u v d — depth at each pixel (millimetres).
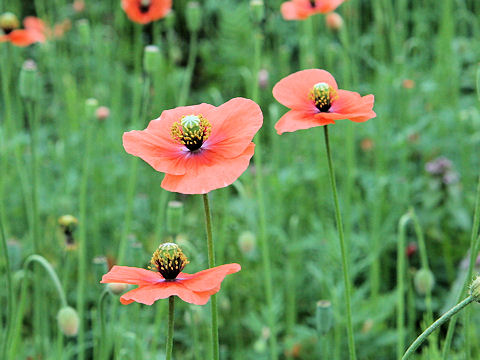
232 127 662
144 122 928
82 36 1226
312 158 1397
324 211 1217
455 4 1834
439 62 1433
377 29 1467
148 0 1108
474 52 1520
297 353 989
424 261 843
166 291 627
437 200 1196
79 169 1356
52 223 1237
